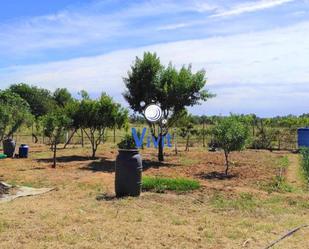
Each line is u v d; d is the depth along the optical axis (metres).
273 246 8.34
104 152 31.16
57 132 22.02
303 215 11.25
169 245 8.30
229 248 8.19
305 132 32.94
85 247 8.07
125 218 10.31
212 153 30.73
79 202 12.28
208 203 12.44
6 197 13.11
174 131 36.56
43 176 18.27
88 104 26.72
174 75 25.25
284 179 18.36
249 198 13.18
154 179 15.07
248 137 19.59
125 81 25.55
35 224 9.60
